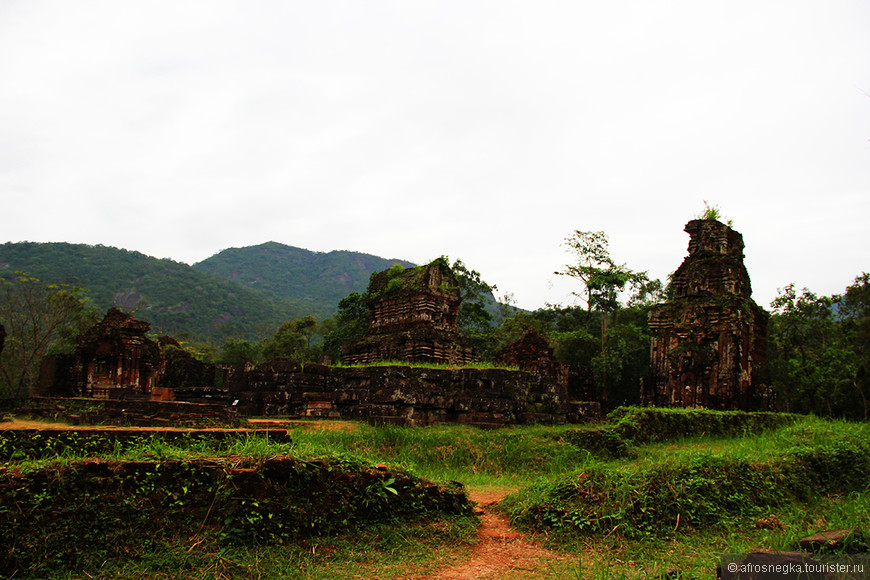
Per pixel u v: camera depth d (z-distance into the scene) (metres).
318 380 21.61
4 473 6.45
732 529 9.20
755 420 24.77
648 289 55.97
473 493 12.27
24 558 6.11
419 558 7.70
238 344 67.44
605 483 9.84
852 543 7.27
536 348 30.64
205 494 7.37
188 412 17.59
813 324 43.66
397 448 15.45
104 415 16.42
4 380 42.31
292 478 7.95
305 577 6.72
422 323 31.17
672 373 34.25
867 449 14.56
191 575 6.37
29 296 42.00
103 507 6.77
